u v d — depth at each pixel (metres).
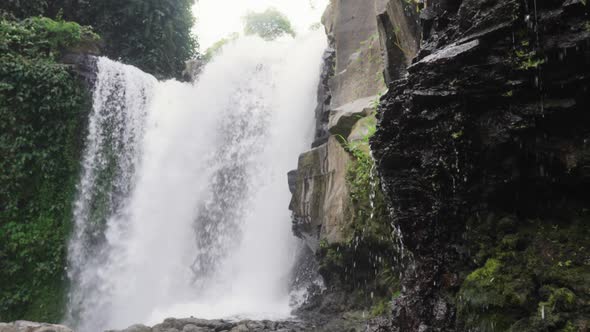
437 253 3.83
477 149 3.38
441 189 3.68
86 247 12.27
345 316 6.45
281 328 6.39
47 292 11.50
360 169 6.57
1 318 10.78
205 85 14.41
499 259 3.28
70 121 12.38
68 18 16.88
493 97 3.23
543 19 2.93
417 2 5.65
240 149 12.59
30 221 11.51
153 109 14.04
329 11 10.90
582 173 2.90
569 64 2.87
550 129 3.04
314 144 9.02
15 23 12.55
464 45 3.28
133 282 12.28
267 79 12.88
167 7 18.69
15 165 11.36
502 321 3.06
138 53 17.98
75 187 12.27
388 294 5.98
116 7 17.64
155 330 6.57
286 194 10.86
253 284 10.57
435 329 3.57
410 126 3.80
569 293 2.80
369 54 8.12
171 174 13.40
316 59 11.60
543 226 3.18
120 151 13.16
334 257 7.06
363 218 6.42
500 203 3.42
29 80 11.81
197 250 12.20
